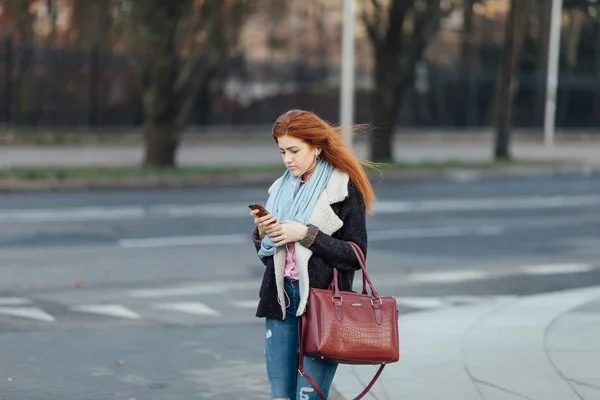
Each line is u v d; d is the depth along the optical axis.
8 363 9.96
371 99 36.53
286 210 5.84
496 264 17.42
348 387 8.64
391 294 14.41
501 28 50.81
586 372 9.15
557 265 17.52
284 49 51.03
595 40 41.59
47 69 41.72
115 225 20.98
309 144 5.81
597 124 57.66
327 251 5.64
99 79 42.47
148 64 32.44
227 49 33.31
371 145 36.47
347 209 5.79
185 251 17.80
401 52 36.19
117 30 34.16
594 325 11.44
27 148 38.34
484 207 26.48
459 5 36.38
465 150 46.62
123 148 40.38
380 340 5.54
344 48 31.62
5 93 41.09
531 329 11.17
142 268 15.95
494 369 9.27
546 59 47.44
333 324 5.50
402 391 8.49
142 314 12.52
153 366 10.02
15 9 39.84
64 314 12.39
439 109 52.34
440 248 19.11
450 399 8.23
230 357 10.48
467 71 51.69
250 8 34.19
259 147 43.59
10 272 15.27
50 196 26.28
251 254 17.62
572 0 32.16
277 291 5.79
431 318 11.92
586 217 24.98
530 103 55.19
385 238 20.22
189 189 29.22
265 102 47.16
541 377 8.96
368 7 42.31
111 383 9.35
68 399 8.78
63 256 16.92
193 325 11.98
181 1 31.44
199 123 45.41
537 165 39.16
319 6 50.19
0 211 22.84
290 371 5.88
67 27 42.06
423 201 27.42
